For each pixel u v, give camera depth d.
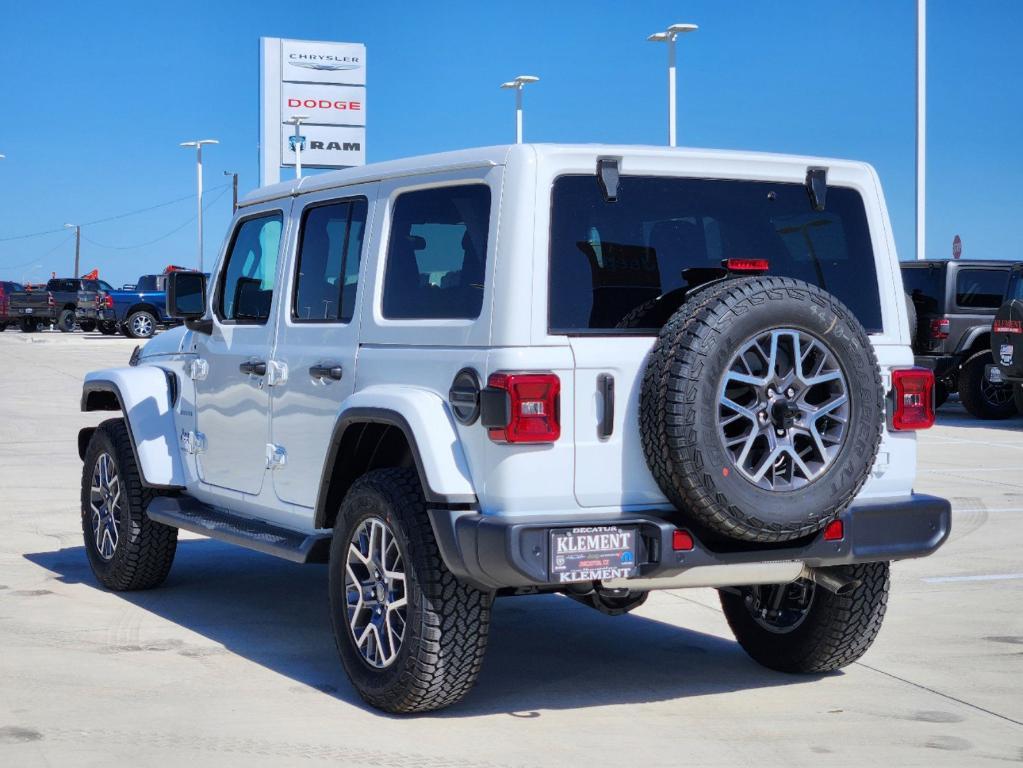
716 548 4.86
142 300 43.31
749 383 4.64
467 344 4.91
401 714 5.19
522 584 4.73
